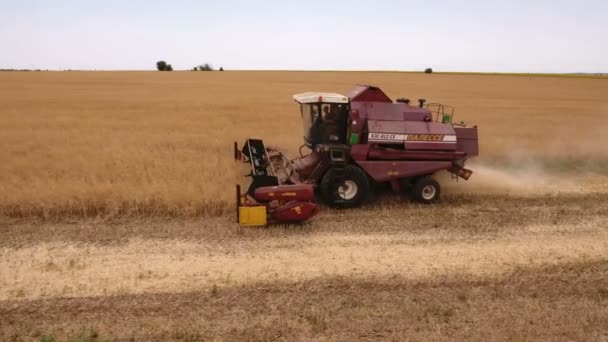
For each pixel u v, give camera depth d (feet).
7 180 34.99
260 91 151.23
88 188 31.37
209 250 24.71
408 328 17.93
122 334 17.08
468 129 34.83
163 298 19.74
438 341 17.04
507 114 93.35
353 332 17.58
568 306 19.84
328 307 19.33
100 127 65.51
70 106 96.02
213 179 35.81
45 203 30.07
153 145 51.39
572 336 17.60
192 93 140.36
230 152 48.24
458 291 20.98
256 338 17.03
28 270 22.04
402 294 20.61
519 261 24.29
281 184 31.99
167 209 30.17
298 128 65.92
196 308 18.99
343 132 33.94
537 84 223.71
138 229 27.37
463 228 28.84
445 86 196.13
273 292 20.48
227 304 19.38
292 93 142.72
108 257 23.59
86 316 18.28
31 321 17.90
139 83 195.72
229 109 93.04
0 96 122.11
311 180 33.22
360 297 20.25
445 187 38.01
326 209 32.27
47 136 56.08
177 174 37.22
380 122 32.76
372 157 32.99
